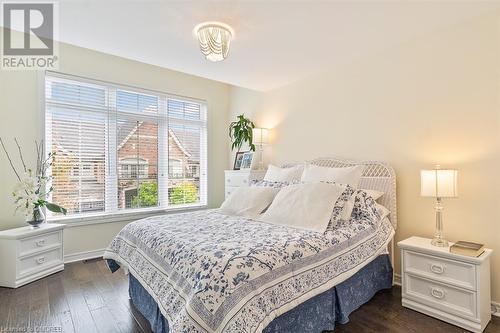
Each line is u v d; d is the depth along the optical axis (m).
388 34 2.36
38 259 2.69
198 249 1.50
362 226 2.11
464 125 2.18
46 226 2.83
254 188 2.67
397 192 2.58
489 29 2.06
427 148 2.38
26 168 2.94
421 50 2.41
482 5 1.96
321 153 3.24
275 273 1.41
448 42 2.26
